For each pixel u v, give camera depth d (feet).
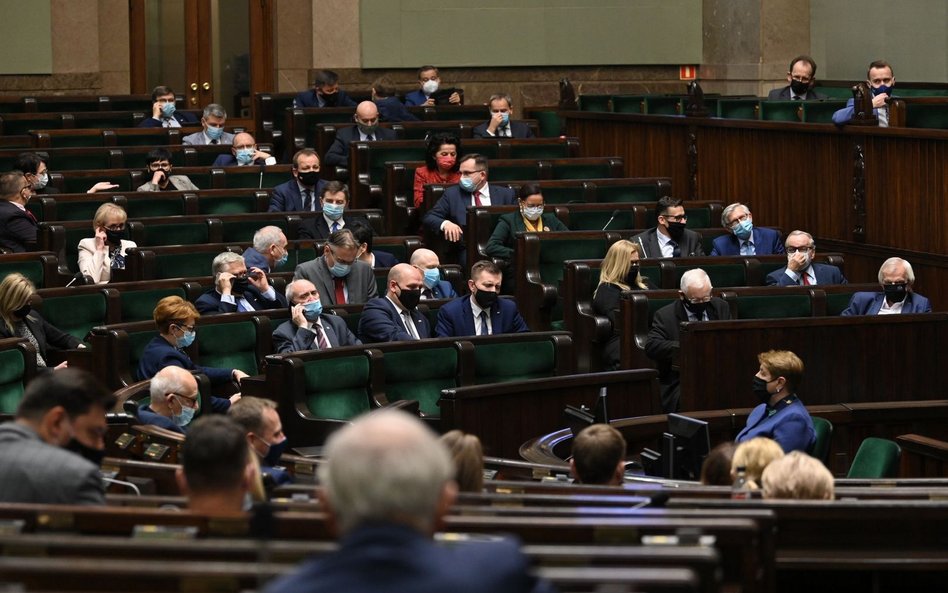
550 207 47.96
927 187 44.75
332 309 36.63
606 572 10.73
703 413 31.78
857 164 47.57
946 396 37.32
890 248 46.37
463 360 34.01
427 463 9.09
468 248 47.44
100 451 16.85
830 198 49.14
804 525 17.10
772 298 39.42
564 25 77.77
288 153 61.82
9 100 64.80
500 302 37.35
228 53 77.77
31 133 57.62
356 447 9.09
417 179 52.01
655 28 77.36
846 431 32.86
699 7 77.25
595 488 17.75
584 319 41.06
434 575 8.69
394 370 33.27
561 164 54.19
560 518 14.16
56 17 73.61
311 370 31.71
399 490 8.97
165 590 11.30
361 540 8.88
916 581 17.43
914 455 29.99
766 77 71.31
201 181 52.37
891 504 17.06
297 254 42.98
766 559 14.71
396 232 52.44
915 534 17.12
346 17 76.38
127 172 51.62
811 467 17.87
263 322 35.29
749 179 53.36
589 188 51.44
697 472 24.63
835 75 69.92
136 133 58.85
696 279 37.35
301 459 21.85
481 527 13.74
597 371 41.11
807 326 36.09
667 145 58.59
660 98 64.69
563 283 42.11
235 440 14.82
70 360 35.12
